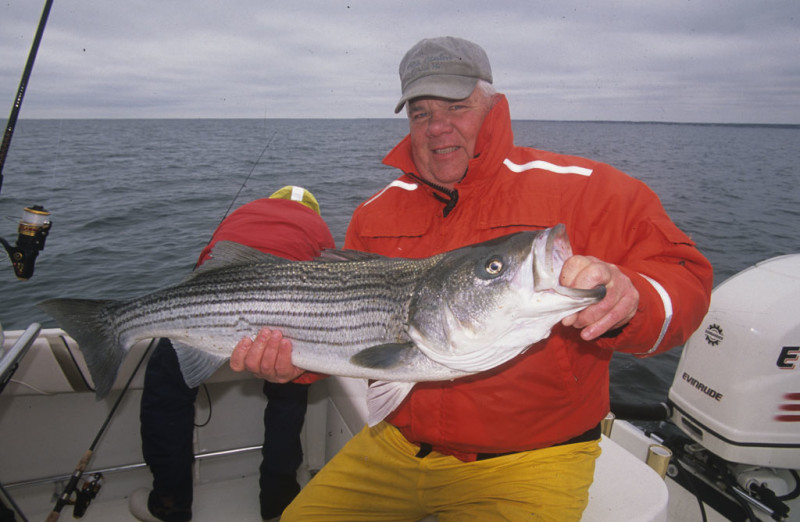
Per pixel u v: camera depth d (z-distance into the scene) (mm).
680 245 2084
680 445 3316
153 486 3373
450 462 2439
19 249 2404
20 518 1977
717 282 9078
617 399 5680
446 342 2100
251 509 3582
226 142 39688
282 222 3510
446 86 2355
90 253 8828
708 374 3084
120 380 3449
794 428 2867
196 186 15680
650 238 2150
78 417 3525
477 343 2051
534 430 2287
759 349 2859
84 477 3549
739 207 16312
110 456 3617
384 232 2684
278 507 3391
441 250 2512
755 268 3223
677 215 14680
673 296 1898
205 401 3754
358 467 2648
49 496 3508
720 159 36344
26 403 3404
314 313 2357
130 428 3625
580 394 2291
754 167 31266
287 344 2359
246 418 3871
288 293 2402
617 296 1705
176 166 21484
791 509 2996
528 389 2234
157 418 3123
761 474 3029
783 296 2922
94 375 2660
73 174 17953
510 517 2217
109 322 2688
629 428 3504
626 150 38219
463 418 2307
